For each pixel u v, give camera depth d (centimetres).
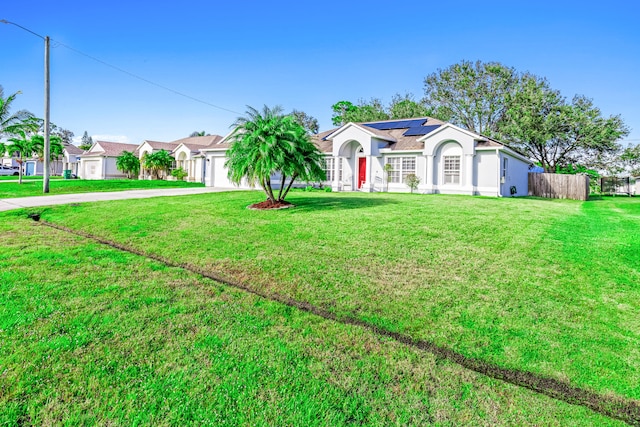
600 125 3131
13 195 1728
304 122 5706
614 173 3444
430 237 812
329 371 338
